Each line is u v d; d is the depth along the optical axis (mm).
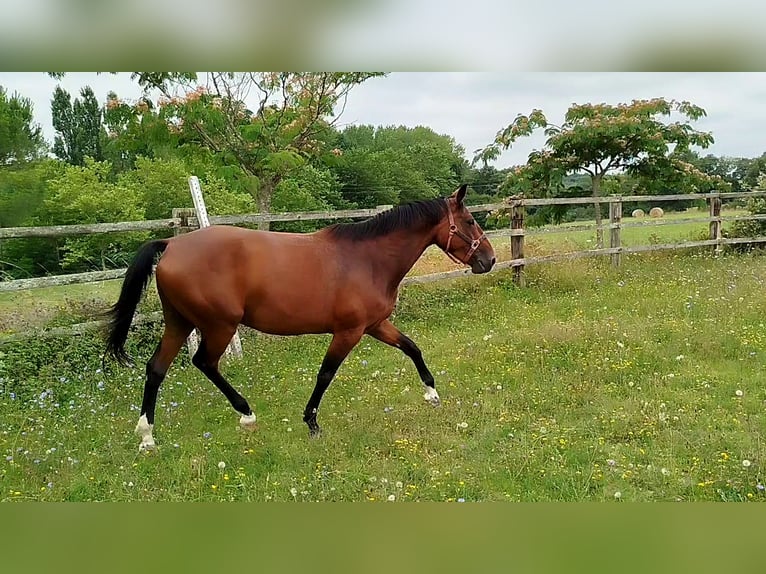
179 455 4168
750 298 7590
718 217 11336
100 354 5859
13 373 5367
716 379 5234
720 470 3779
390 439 4336
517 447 4168
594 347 5988
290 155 9055
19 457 3994
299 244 4383
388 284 4602
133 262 4234
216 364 4465
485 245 4910
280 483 3746
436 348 6391
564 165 12641
